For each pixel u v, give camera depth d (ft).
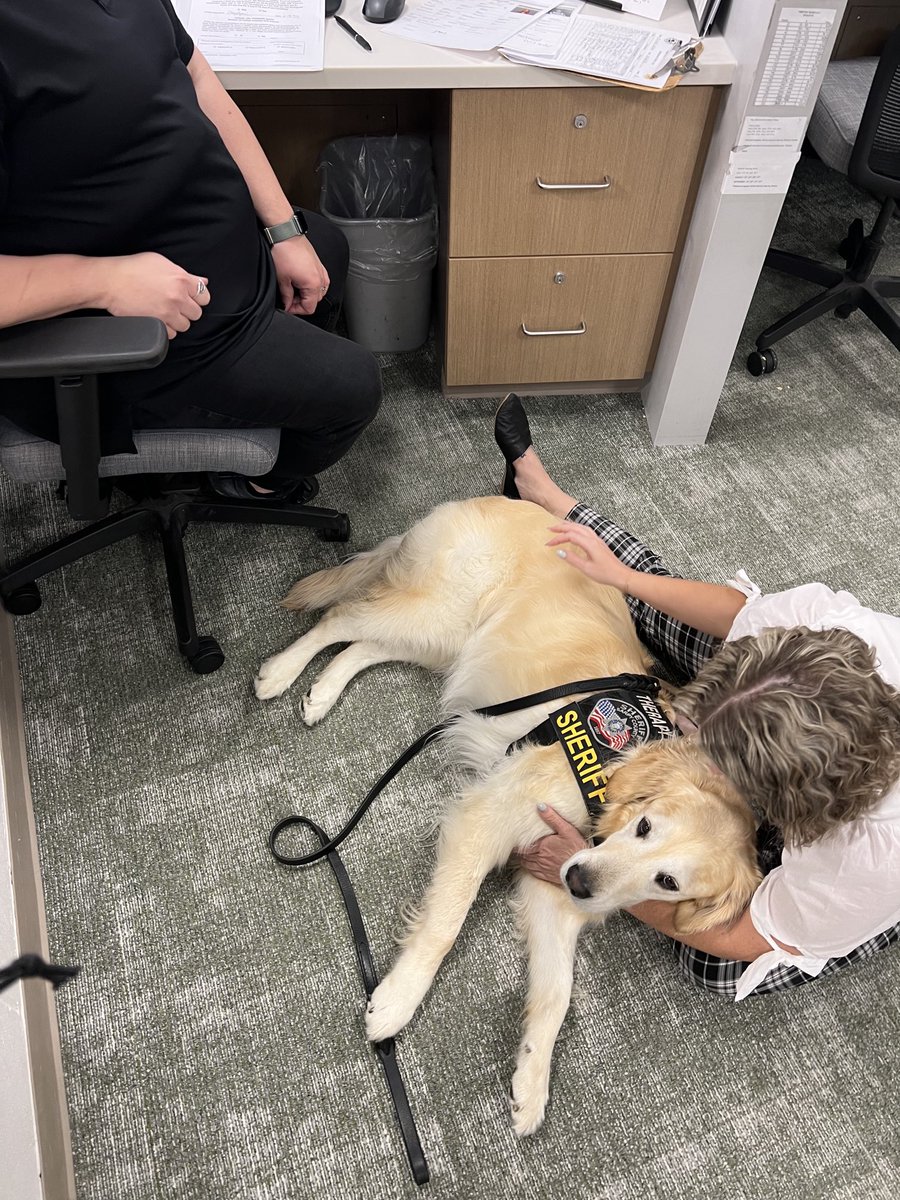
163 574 5.93
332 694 5.41
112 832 4.90
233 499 5.64
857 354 7.86
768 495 6.78
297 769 5.21
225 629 5.75
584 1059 4.35
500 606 5.17
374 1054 4.30
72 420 3.77
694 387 6.63
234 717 5.37
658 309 6.57
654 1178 4.05
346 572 5.63
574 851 4.33
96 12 3.58
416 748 5.05
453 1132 4.12
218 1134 4.07
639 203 5.87
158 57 3.83
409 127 7.00
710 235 5.65
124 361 3.47
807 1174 4.09
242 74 4.99
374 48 5.16
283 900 4.74
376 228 6.42
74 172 3.66
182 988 4.45
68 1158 3.94
